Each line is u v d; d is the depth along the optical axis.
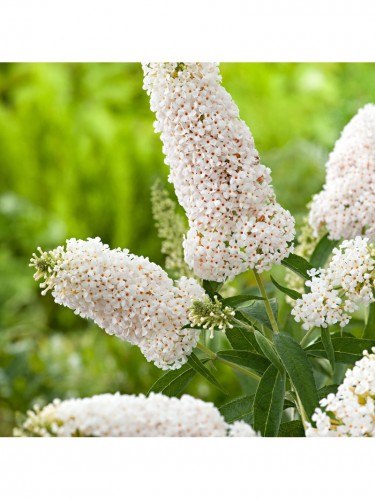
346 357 0.77
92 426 0.65
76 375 1.28
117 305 0.72
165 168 1.83
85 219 1.87
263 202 0.73
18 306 1.82
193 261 0.74
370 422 0.67
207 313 0.71
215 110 0.73
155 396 0.67
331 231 0.83
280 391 0.72
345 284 0.72
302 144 1.45
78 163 1.91
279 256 0.73
